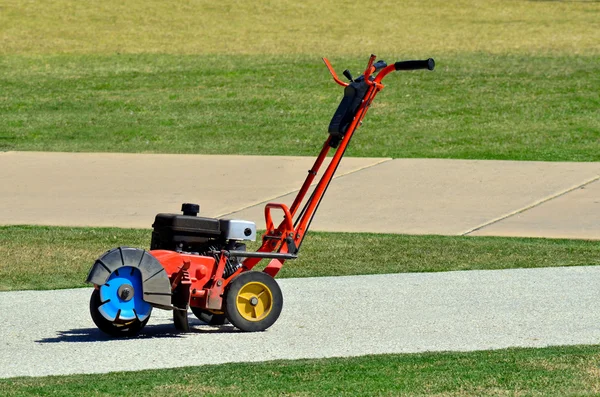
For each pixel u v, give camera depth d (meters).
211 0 128.12
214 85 78.25
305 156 53.75
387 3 127.88
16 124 65.00
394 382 18.83
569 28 108.31
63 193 44.44
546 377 19.11
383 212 40.56
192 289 23.11
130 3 124.94
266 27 111.19
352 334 23.08
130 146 57.81
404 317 24.83
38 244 34.72
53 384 18.77
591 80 76.62
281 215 39.72
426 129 62.12
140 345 22.22
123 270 22.27
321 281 29.59
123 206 41.66
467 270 30.94
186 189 45.12
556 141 57.84
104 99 73.50
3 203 42.47
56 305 26.55
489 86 75.38
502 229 37.34
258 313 23.64
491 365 20.05
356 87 24.36
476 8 124.62
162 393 18.14
